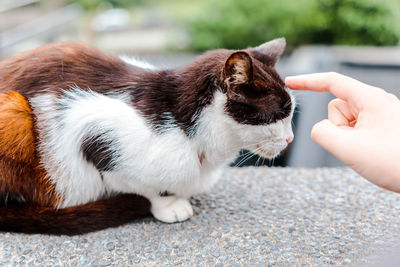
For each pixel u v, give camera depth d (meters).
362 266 0.53
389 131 0.49
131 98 0.59
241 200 0.68
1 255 0.57
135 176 0.59
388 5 1.63
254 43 1.80
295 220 0.63
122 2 2.82
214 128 0.59
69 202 0.62
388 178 0.48
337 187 0.71
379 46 1.67
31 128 0.58
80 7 2.27
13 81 0.60
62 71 0.60
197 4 2.40
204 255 0.57
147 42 2.39
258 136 0.60
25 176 0.59
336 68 1.21
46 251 0.58
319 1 1.68
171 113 0.59
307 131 0.96
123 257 0.57
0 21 2.03
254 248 0.58
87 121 0.57
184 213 0.63
